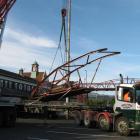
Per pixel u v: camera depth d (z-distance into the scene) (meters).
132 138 21.83
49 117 39.19
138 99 23.33
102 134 23.98
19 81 61.91
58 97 34.66
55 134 23.03
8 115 28.20
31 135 21.92
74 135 22.69
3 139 19.31
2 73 56.59
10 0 25.23
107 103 31.58
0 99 27.22
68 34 38.97
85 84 33.62
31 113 35.47
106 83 32.38
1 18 25.08
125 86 24.09
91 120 29.95
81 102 35.06
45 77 34.38
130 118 23.50
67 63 33.66
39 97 34.50
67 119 39.91
